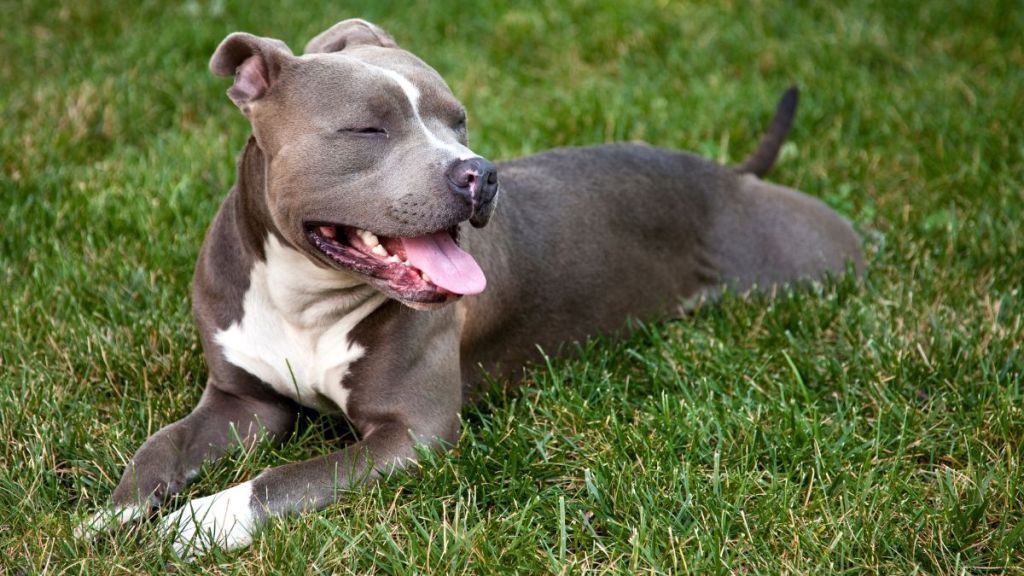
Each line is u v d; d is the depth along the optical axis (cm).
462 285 386
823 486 400
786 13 880
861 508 389
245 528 376
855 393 478
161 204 596
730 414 446
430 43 839
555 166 539
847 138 713
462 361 469
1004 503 402
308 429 442
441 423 430
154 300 515
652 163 569
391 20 855
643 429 438
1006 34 861
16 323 491
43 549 360
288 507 384
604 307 528
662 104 742
